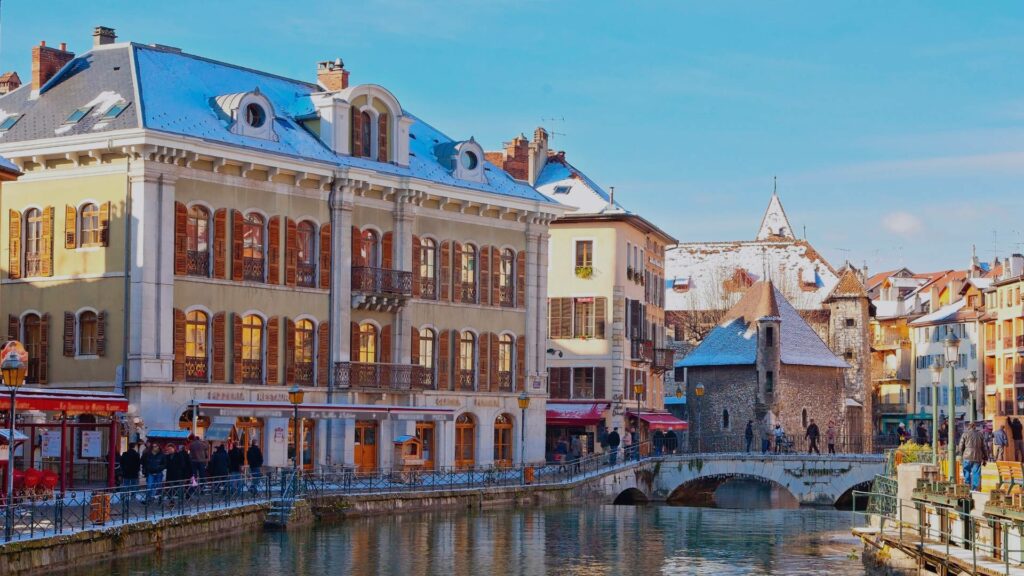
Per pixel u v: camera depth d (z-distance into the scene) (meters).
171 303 50.47
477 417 62.50
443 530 45.72
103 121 50.94
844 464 70.50
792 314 91.94
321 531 43.69
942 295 124.25
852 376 110.38
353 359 57.25
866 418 110.12
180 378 50.78
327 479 49.34
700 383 89.75
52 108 53.00
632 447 67.25
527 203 64.00
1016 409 105.56
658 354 83.94
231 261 52.66
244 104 53.31
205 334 51.88
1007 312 107.81
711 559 41.38
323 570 35.97
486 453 62.94
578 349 76.88
